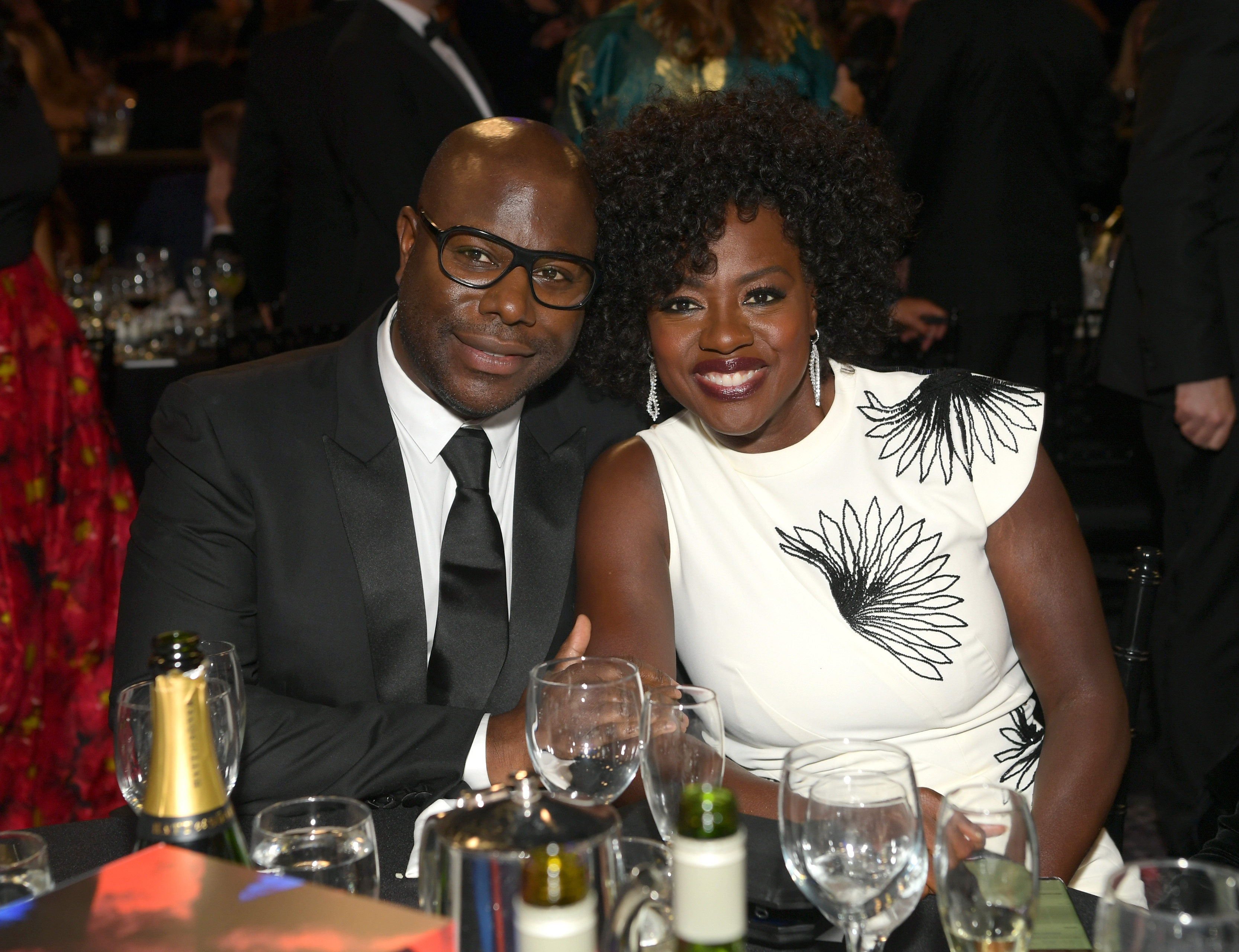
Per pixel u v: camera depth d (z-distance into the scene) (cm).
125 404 327
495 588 155
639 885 80
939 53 314
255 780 134
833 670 153
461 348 144
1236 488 243
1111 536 307
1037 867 87
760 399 149
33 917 72
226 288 379
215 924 71
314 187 321
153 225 456
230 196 354
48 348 250
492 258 141
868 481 156
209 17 488
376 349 158
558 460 166
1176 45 242
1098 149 332
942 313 320
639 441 167
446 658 153
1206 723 248
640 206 151
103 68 535
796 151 148
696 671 160
